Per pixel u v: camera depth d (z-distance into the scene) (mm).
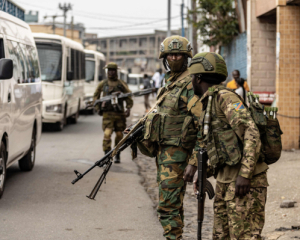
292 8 9953
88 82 23156
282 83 9992
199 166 3381
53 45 14625
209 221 5355
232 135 3193
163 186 3980
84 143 11992
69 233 4844
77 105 17906
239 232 3262
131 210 5797
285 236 4582
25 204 5938
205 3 14914
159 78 24406
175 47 4043
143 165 9055
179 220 3959
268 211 5582
